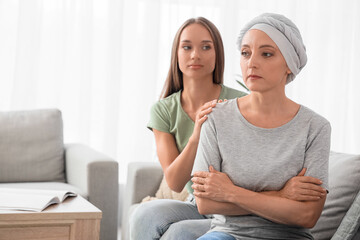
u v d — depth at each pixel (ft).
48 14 15.62
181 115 8.62
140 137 16.38
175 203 8.30
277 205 5.95
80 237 7.30
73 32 15.79
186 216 8.05
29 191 8.42
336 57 18.54
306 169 6.15
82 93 15.78
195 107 8.72
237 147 6.36
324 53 18.39
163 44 16.66
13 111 13.82
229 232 6.37
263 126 6.40
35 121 13.62
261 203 5.98
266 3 17.72
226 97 8.74
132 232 8.04
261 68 6.27
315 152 6.20
